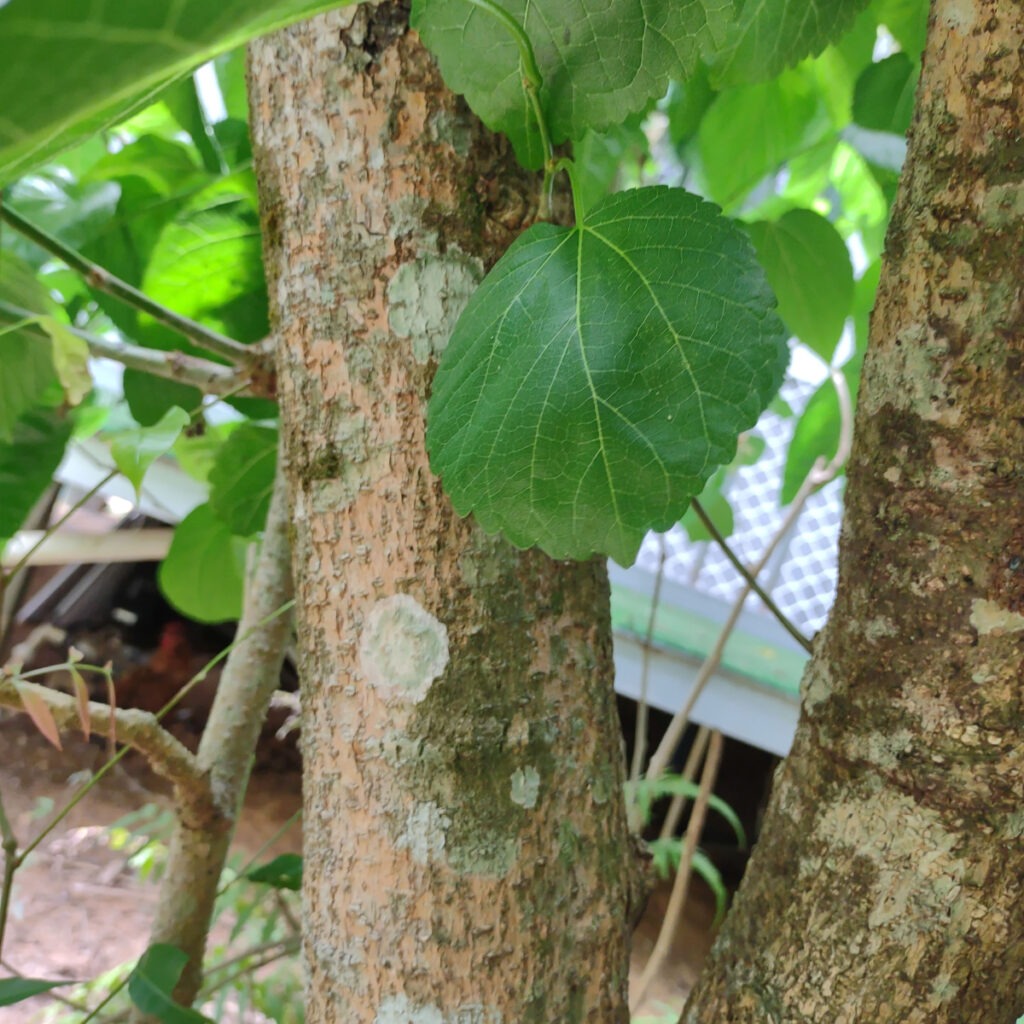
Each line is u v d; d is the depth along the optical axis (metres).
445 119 0.34
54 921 1.19
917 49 0.51
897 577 0.31
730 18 0.30
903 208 0.32
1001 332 0.29
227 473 0.60
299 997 0.75
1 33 0.16
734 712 0.88
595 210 0.31
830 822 0.33
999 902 0.31
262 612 0.56
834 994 0.32
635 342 0.28
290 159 0.35
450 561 0.35
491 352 0.30
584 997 0.37
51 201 0.54
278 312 0.37
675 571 1.05
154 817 1.29
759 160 0.62
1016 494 0.29
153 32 0.17
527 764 0.36
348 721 0.36
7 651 1.44
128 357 0.44
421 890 0.35
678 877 0.80
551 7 0.30
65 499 1.57
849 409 0.66
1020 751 0.30
